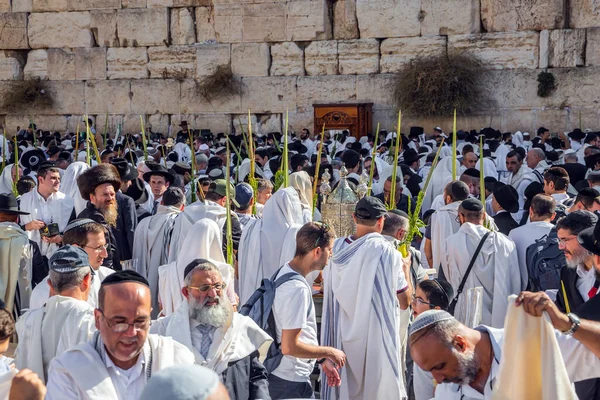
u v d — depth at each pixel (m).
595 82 18.97
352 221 6.87
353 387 5.50
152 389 2.19
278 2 20.83
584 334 3.38
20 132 20.72
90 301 5.28
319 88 20.70
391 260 5.40
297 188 7.89
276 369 5.18
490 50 19.55
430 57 19.66
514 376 3.35
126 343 3.73
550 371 3.30
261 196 8.39
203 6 21.39
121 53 22.05
